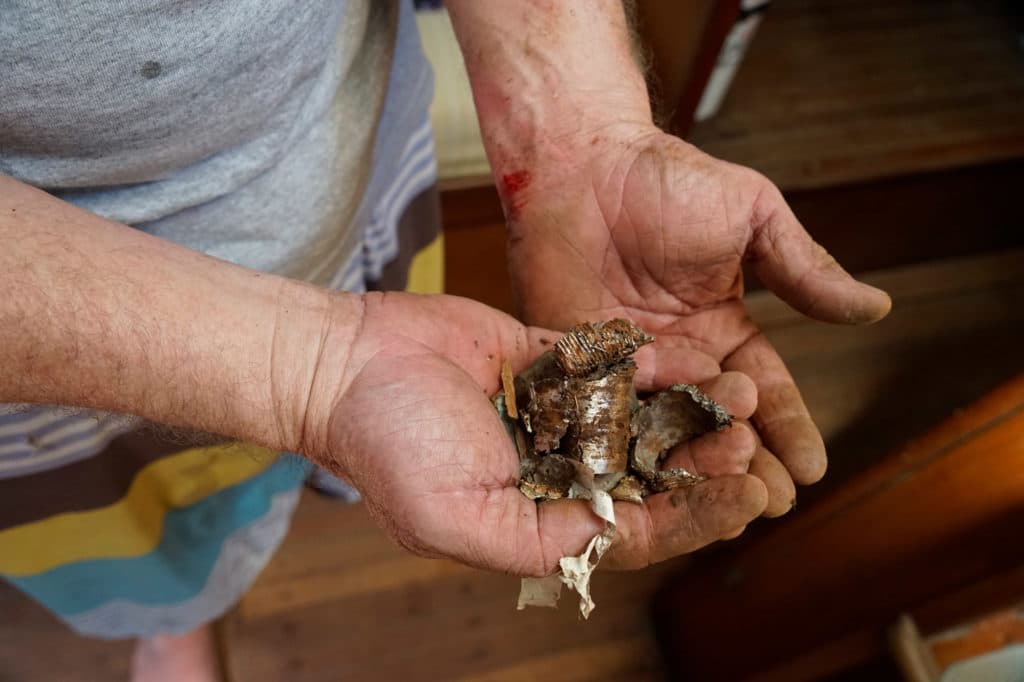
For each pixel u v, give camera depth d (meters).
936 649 0.59
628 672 0.81
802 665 0.70
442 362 0.40
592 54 0.48
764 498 0.38
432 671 0.79
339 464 0.40
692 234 0.45
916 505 0.58
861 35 0.98
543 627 0.81
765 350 0.47
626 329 0.44
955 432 0.57
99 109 0.37
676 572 0.84
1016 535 0.53
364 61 0.50
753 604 0.71
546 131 0.48
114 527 0.56
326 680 0.77
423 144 0.59
